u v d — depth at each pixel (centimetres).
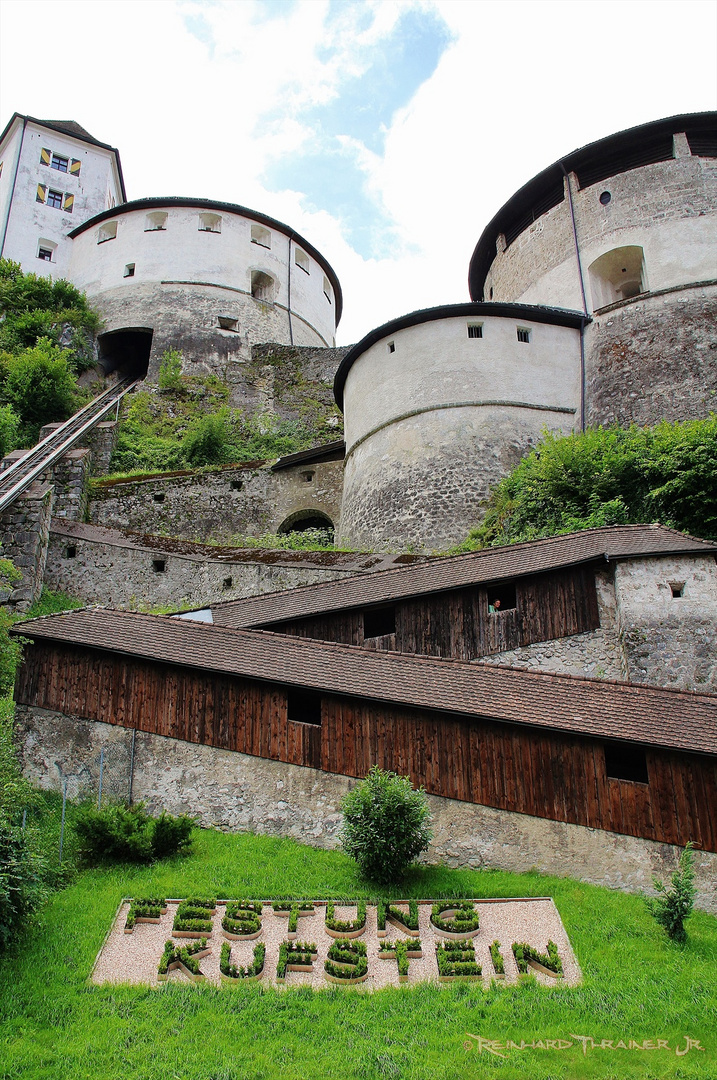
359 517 2595
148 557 2248
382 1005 894
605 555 1552
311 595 1747
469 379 2558
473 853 1205
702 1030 857
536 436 2517
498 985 924
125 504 2853
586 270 2812
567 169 2973
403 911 1051
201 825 1290
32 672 1440
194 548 2259
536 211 3103
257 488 2992
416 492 2461
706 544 1545
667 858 1145
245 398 3978
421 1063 814
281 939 995
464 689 1303
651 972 946
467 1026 864
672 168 2820
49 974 921
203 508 2914
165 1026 852
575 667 1536
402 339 2691
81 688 1414
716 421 2028
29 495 2233
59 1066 796
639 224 2783
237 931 995
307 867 1169
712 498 1817
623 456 2003
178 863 1162
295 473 3005
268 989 913
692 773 1173
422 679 1333
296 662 1380
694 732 1175
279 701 1338
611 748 1248
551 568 1577
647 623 1498
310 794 1279
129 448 3300
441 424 2519
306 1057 820
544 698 1273
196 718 1356
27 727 1405
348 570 2105
